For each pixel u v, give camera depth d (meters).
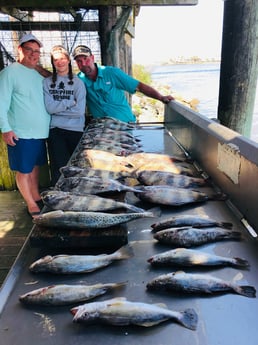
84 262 1.19
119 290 1.08
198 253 1.20
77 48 3.38
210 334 0.90
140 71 20.00
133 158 2.30
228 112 2.90
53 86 3.08
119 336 0.91
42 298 1.03
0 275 2.76
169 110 3.47
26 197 3.23
